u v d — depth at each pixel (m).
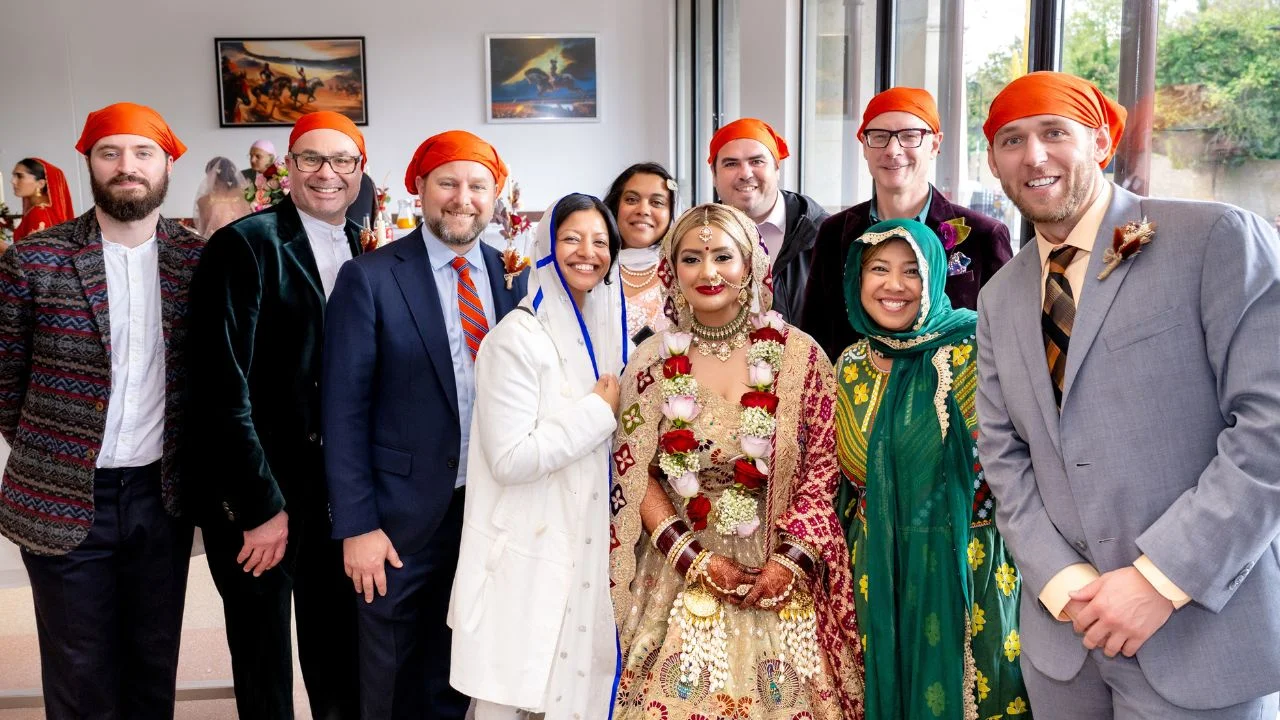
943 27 3.93
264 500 2.54
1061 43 3.07
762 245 2.36
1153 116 2.61
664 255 2.41
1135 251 1.79
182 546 2.68
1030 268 2.00
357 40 11.02
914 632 2.19
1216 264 1.71
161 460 2.59
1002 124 1.93
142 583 2.62
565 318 2.40
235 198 8.84
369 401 2.52
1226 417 1.72
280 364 2.65
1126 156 2.73
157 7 10.84
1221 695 1.71
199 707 3.47
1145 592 1.70
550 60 11.21
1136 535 1.77
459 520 2.61
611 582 2.38
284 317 2.64
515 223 5.74
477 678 2.31
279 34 11.00
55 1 10.69
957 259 2.79
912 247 2.22
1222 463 1.66
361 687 2.57
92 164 2.46
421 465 2.51
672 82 10.42
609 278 2.50
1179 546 1.67
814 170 5.49
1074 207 1.88
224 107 10.98
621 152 11.40
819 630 2.29
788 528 2.26
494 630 2.32
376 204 3.99
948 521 2.19
